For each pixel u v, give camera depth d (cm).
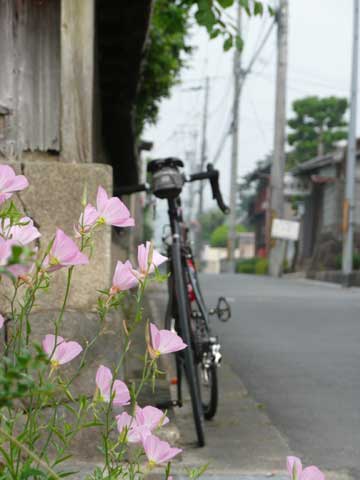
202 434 326
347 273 1977
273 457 314
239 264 4359
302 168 3459
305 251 3697
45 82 354
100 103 684
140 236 2183
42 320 280
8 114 349
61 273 289
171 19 777
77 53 346
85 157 346
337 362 581
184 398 424
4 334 273
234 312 952
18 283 140
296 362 579
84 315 286
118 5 527
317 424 386
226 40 452
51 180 295
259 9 446
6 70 351
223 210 399
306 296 1286
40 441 266
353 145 2034
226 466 296
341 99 4403
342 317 916
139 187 370
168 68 1149
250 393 463
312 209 3562
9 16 352
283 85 2822
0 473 128
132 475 137
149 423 132
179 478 268
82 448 269
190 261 375
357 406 431
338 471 304
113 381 134
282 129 2848
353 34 2000
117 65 647
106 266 292
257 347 651
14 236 127
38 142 352
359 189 2928
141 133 1417
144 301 863
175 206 371
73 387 275
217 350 357
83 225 134
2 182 124
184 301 338
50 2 355
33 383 97
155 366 134
